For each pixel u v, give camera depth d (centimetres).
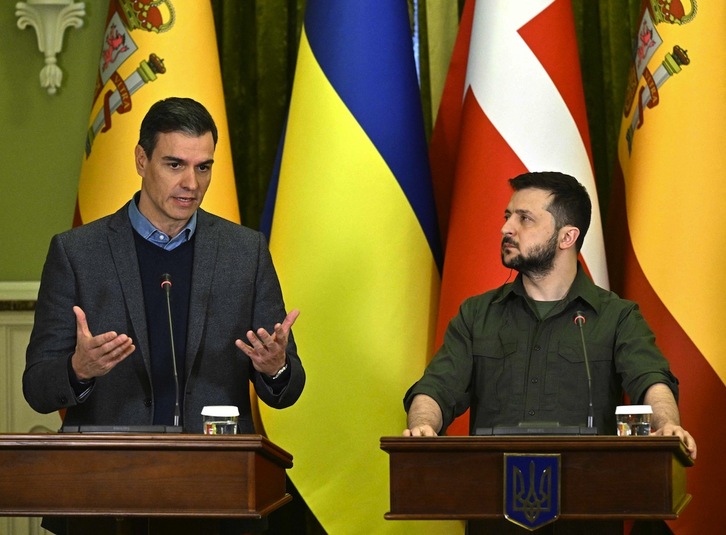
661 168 965
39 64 1159
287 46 1126
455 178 989
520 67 975
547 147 961
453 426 936
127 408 695
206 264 723
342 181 975
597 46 1125
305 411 947
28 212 1152
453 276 953
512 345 771
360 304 956
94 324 702
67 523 616
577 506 582
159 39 1004
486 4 999
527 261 771
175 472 554
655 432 659
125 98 995
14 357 1129
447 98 1095
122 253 718
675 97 972
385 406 946
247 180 1125
